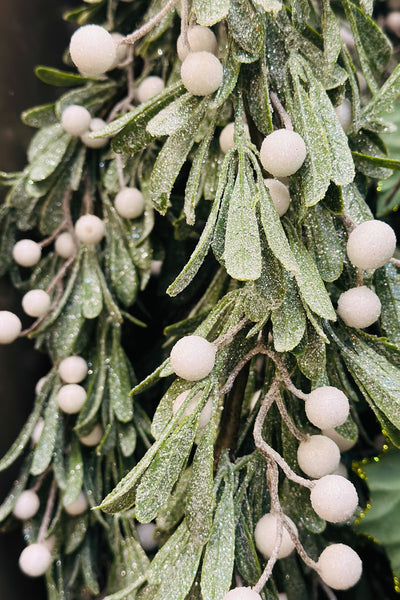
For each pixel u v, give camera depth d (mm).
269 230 253
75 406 360
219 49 302
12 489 391
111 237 371
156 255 375
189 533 279
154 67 368
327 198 270
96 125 364
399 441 271
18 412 399
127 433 359
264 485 300
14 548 388
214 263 378
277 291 259
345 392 300
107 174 368
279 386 287
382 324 295
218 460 301
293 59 281
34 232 400
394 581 337
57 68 423
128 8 366
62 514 367
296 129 272
